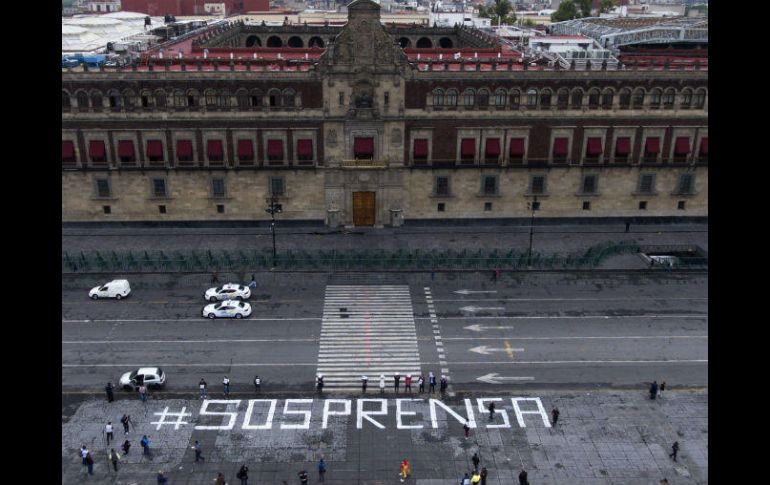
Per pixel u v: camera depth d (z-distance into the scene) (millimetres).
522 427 54812
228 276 79375
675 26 137000
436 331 68625
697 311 72938
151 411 56375
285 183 90500
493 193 92250
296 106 86688
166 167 89125
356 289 76938
